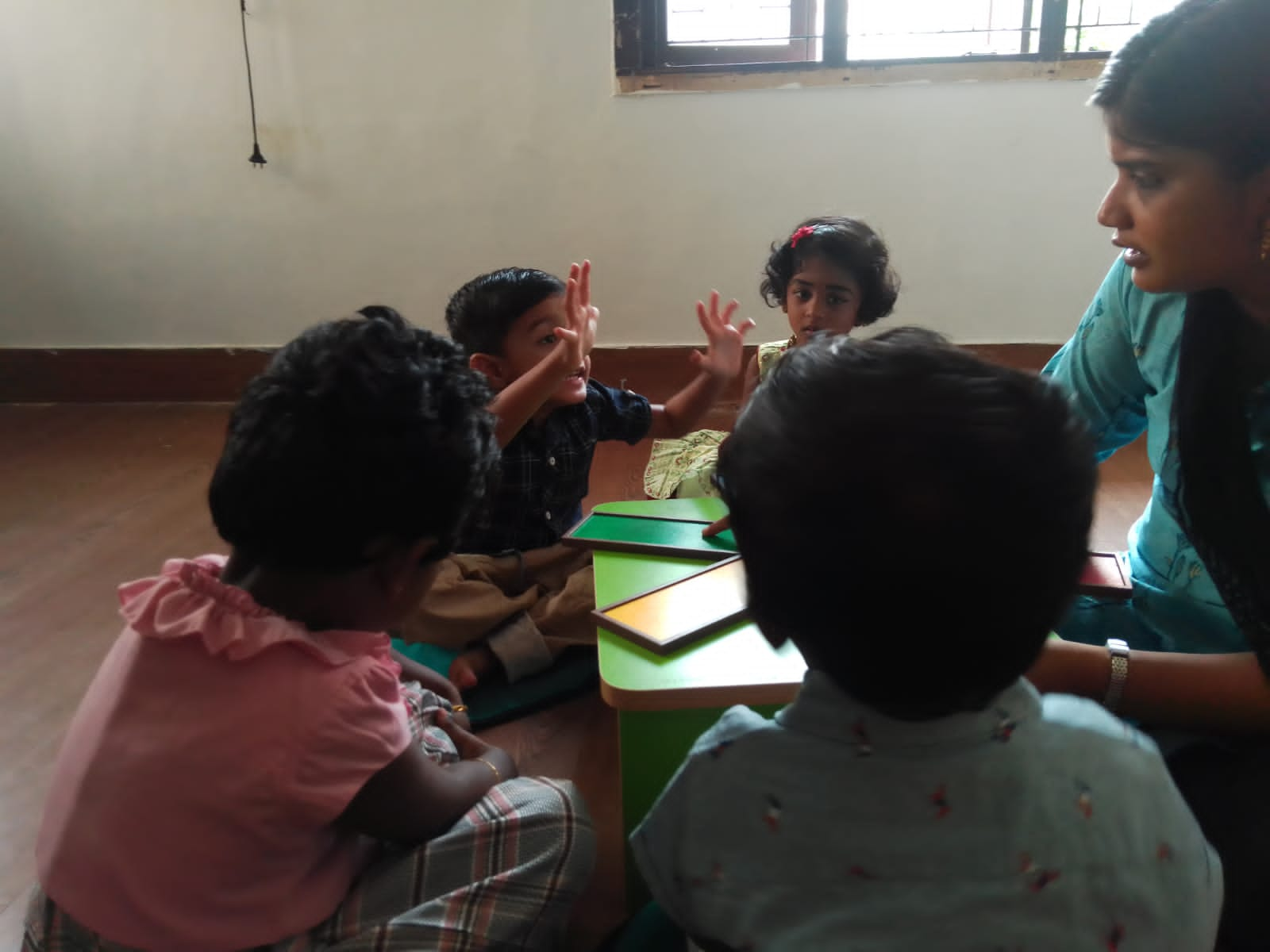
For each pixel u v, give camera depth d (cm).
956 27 252
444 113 266
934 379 47
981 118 255
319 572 72
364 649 75
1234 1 70
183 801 68
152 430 271
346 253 282
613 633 93
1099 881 51
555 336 143
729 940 58
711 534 117
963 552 45
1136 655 84
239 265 285
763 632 56
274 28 261
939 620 47
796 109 258
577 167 268
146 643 72
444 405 73
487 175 271
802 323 166
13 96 272
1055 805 51
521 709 134
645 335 280
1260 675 81
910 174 261
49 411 292
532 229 275
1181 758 89
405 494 70
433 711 105
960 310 271
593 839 87
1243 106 70
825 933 52
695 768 59
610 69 259
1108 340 108
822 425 47
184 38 264
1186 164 74
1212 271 78
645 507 131
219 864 69
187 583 72
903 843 52
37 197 282
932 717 52
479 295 144
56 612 163
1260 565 82
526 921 81
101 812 69
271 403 70
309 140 271
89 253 287
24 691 138
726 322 161
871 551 46
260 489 68
